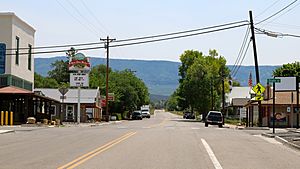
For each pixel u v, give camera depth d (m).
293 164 16.05
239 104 99.94
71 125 52.22
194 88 94.00
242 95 113.50
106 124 59.56
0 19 52.50
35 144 23.23
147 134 31.52
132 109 110.69
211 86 93.94
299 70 83.88
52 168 14.09
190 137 28.59
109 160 16.12
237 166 15.00
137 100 110.19
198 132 35.12
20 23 55.62
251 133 36.44
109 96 87.19
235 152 19.59
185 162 15.76
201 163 15.56
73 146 21.91
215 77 97.06
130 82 115.44
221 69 103.00
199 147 21.58
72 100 73.38
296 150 21.70
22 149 20.55
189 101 95.62
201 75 94.88
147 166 14.60
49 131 35.56
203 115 94.56
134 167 14.34
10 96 49.09
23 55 57.53
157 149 20.31
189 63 111.50
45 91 76.12
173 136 29.36
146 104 143.50
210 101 94.06
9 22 52.47
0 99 51.31
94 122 68.12
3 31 52.50
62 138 27.48
